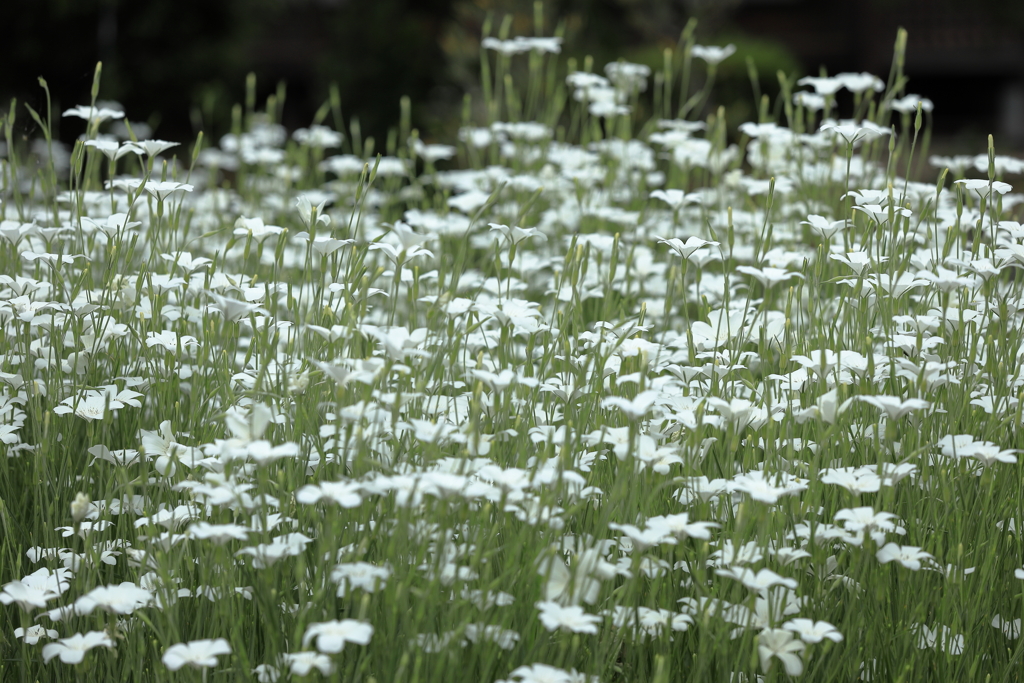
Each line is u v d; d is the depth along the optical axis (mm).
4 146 5211
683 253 3100
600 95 6070
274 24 23859
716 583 2537
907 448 2730
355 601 2256
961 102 26156
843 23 24328
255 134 6988
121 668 2447
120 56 11711
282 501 2510
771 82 17484
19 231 3098
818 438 2688
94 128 3898
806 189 5090
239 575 2408
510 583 2352
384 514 2363
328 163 6570
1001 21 20828
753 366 3150
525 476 2287
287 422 2621
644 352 2348
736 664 2213
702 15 17859
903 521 2711
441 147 6270
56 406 2973
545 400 3189
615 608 2320
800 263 3631
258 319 3305
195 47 12273
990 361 3002
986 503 2629
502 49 5789
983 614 2602
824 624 2168
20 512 2895
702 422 2428
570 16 15734
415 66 17156
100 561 2484
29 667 2410
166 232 4266
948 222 3918
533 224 5551
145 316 3365
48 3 10922
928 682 2547
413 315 3213
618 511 2383
